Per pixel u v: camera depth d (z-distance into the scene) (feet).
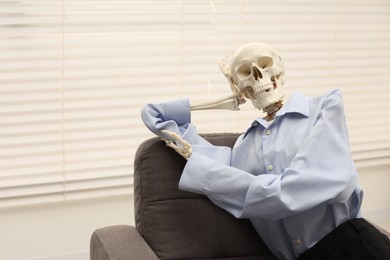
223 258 6.23
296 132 6.01
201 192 5.94
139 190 6.23
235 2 9.82
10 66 8.77
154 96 9.57
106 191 9.51
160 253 6.06
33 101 8.96
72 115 9.17
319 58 10.50
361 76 10.87
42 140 9.08
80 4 8.98
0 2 8.55
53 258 9.47
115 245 5.83
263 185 5.54
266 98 6.11
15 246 9.30
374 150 11.18
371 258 5.57
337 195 5.53
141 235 6.17
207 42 9.75
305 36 10.34
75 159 9.29
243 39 9.95
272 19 10.07
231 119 10.12
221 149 6.45
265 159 6.09
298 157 5.65
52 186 9.20
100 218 9.68
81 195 9.38
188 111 6.30
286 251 6.19
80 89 9.17
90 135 9.31
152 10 9.37
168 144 6.19
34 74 8.91
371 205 11.50
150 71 9.49
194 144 6.33
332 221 5.91
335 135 5.74
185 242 6.12
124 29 9.24
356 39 10.70
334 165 5.61
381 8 10.81
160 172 6.22
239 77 6.19
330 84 10.67
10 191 9.01
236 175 5.75
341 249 5.74
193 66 9.72
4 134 8.89
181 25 9.55
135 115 9.49
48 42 8.91
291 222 5.99
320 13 10.37
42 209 9.33
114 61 9.29
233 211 5.88
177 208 6.18
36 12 8.75
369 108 11.05
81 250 9.63
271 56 6.17
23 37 8.77
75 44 9.04
